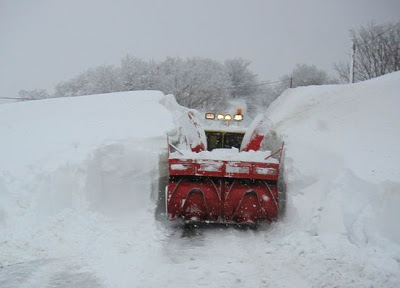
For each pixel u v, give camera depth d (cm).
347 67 3394
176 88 3891
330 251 620
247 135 1047
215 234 849
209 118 1192
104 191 920
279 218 930
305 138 1030
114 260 641
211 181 890
